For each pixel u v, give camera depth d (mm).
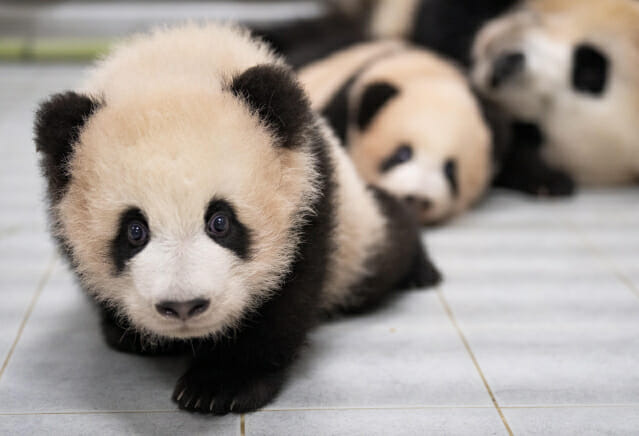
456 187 1725
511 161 1926
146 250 1174
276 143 1215
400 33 2252
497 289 1490
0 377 1296
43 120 1196
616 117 1840
